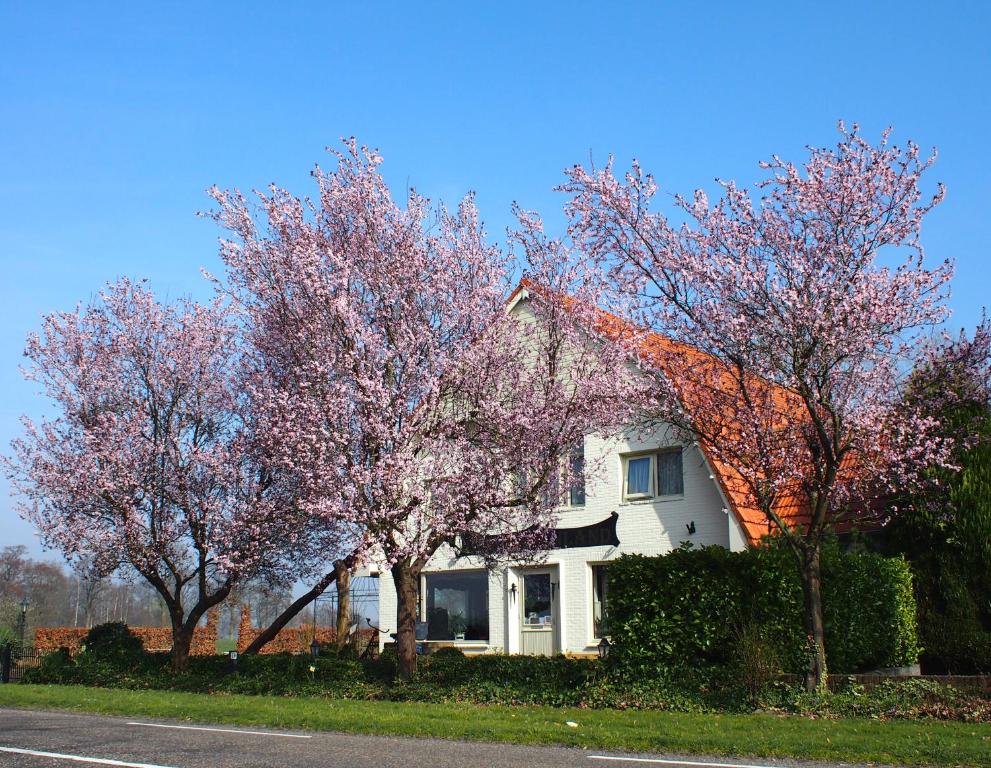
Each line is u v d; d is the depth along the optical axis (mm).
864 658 16359
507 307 18703
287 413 17312
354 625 30328
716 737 10367
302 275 17328
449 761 9188
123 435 21031
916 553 17453
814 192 14008
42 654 28047
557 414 17391
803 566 14180
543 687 15750
